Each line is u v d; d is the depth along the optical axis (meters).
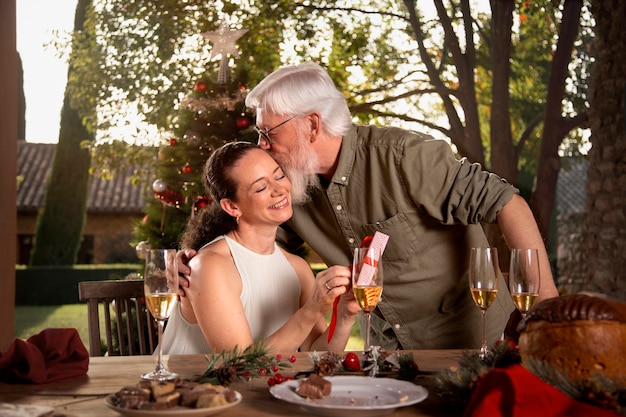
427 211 2.11
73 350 1.59
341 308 1.92
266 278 2.17
